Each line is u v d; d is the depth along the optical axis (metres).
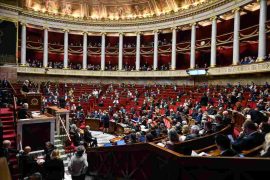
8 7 27.62
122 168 5.33
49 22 34.62
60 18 35.16
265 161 2.84
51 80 34.94
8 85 18.53
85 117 23.45
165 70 31.89
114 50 37.50
